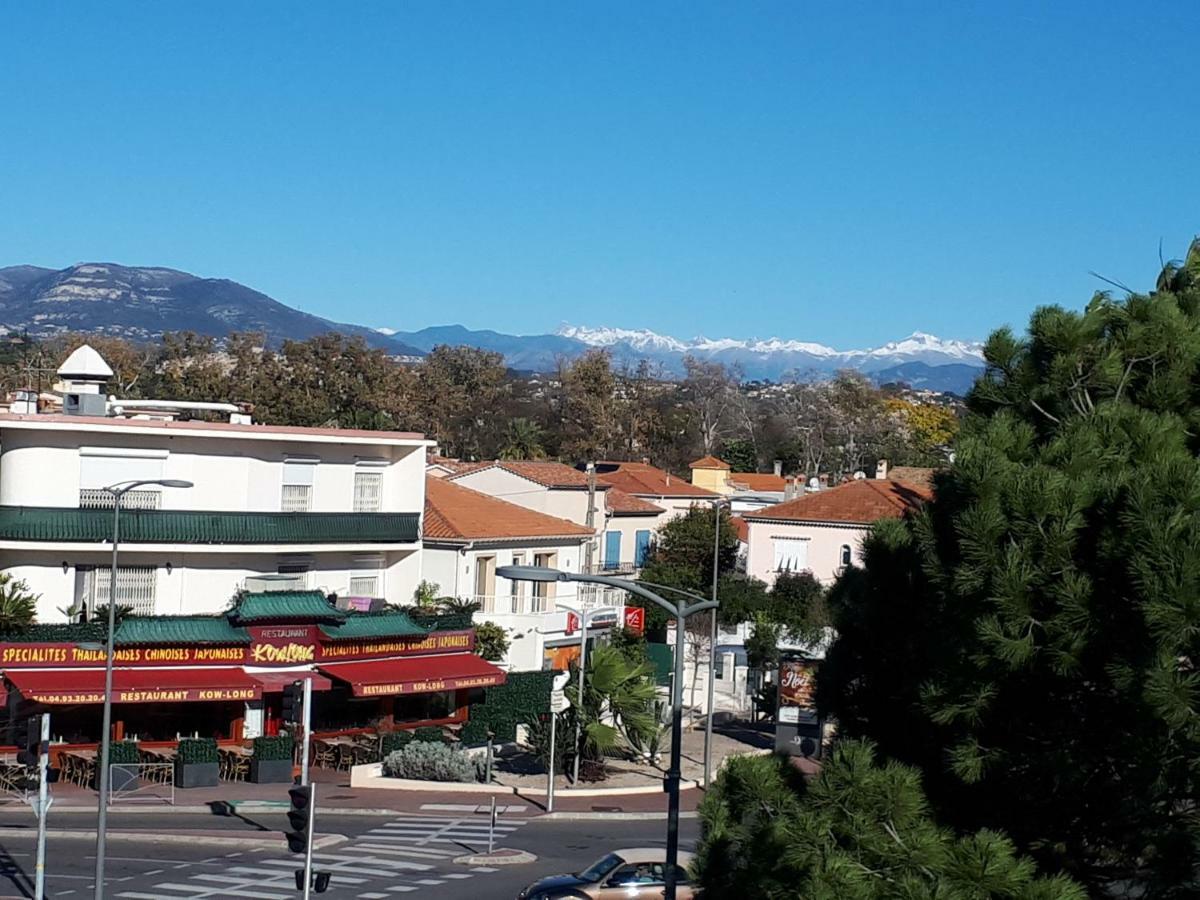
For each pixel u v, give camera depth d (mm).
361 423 91562
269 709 45125
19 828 34250
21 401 46562
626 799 42562
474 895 28688
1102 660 13336
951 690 14359
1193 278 17109
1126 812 13602
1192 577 12141
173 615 43250
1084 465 14242
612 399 131500
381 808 39312
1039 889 12562
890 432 142250
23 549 41938
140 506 44281
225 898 27562
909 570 16875
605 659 46031
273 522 46344
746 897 14273
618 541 74312
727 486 102500
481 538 55156
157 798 38531
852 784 14023
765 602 68688
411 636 47719
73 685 39562
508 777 44875
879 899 12906
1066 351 15945
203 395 108125
